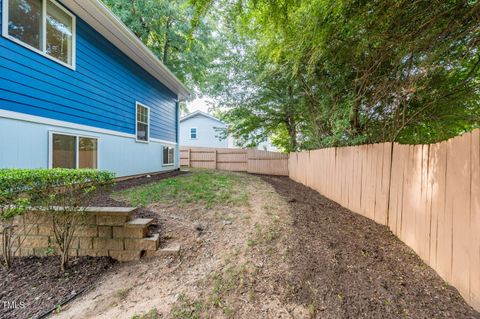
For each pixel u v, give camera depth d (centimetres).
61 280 213
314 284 201
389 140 392
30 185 203
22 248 248
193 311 174
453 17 240
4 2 324
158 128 832
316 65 424
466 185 184
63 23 426
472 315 166
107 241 252
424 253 240
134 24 1034
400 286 198
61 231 236
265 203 429
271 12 282
